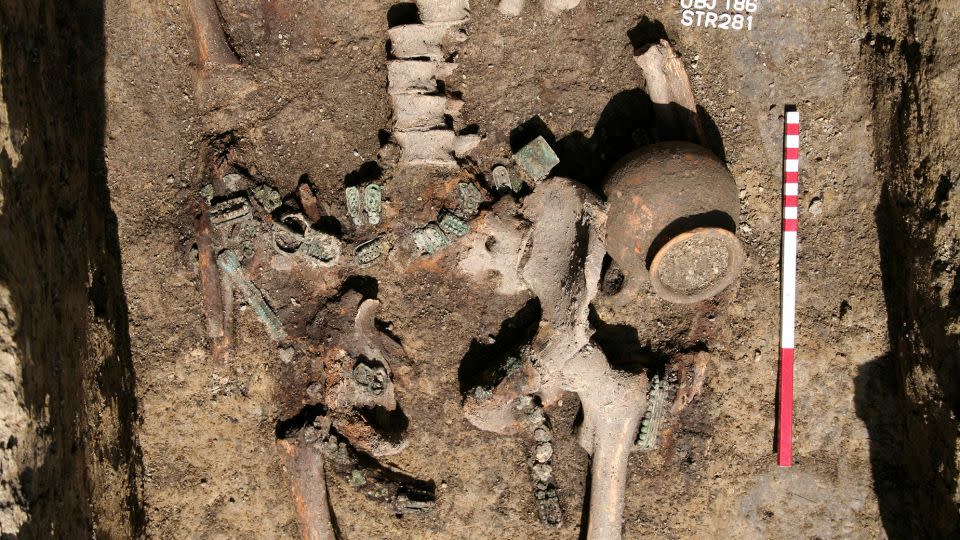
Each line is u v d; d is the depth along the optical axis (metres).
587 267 0.86
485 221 0.89
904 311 0.88
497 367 0.90
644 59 0.88
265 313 0.90
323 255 0.90
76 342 0.83
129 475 0.89
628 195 0.84
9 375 0.75
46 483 0.78
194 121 0.90
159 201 0.90
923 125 0.84
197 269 0.90
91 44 0.89
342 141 0.91
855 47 0.90
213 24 0.89
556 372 0.88
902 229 0.88
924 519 0.89
